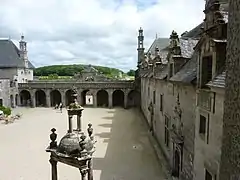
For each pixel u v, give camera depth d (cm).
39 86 7012
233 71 696
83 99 7288
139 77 6675
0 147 3161
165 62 3216
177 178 2020
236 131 669
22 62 7769
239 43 658
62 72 13500
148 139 3406
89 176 1355
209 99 1230
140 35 7344
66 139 1323
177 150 2009
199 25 2752
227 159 732
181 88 1859
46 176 2252
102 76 7594
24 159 2708
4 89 6350
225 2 1463
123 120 4934
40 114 5825
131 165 2417
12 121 4862
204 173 1318
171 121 2266
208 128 1248
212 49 1187
